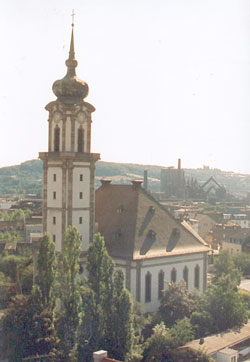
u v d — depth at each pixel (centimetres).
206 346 7538
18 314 7025
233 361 7444
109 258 7488
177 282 9306
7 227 18388
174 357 7131
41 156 9256
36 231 17925
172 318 8656
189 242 10262
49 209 9225
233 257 14225
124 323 7056
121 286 7219
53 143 9244
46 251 7219
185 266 9975
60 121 9125
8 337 7081
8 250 13175
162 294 9425
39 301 7088
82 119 9206
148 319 8456
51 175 9200
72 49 9294
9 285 9625
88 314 7244
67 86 9094
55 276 7244
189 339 7781
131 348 7050
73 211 9062
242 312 8706
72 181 9012
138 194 10012
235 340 7944
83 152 9212
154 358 7106
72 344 6950
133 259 8869
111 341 6988
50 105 9250
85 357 6919
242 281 13175
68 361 6706
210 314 8531
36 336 6850
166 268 9544
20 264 10400
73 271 7319
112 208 10081
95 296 7369
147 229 9631
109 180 10700
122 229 9531
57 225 9112
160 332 7369
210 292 8856
